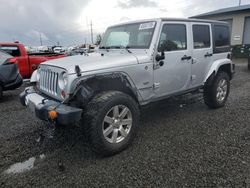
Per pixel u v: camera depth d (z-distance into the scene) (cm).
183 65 423
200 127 413
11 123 462
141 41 389
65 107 285
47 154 333
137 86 356
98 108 296
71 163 306
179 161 300
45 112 289
